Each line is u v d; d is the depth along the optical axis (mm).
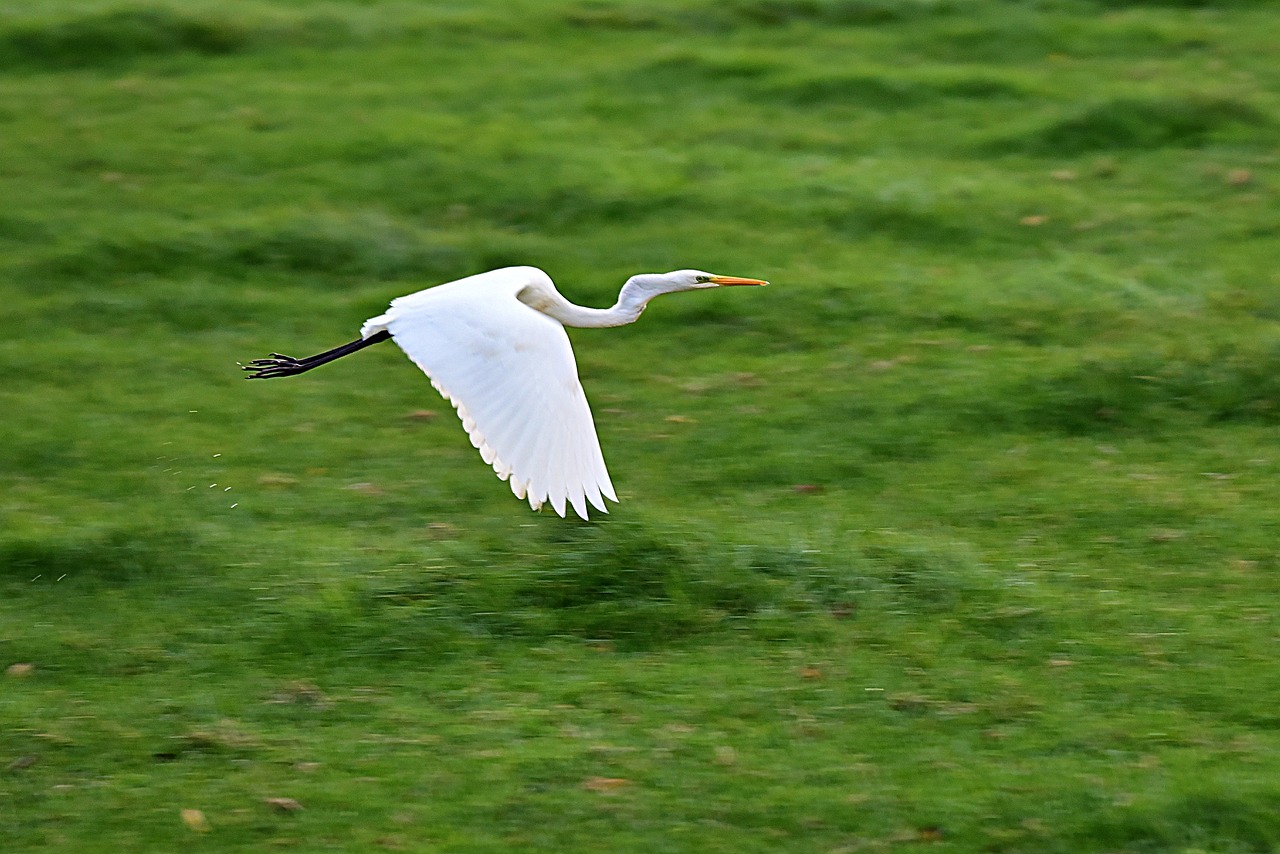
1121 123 21891
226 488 13727
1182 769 9414
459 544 12344
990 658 10773
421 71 24469
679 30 26359
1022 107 23000
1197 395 15039
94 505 13414
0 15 25250
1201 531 12727
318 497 13555
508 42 25734
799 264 18500
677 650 10859
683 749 9703
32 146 21359
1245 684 10383
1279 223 19406
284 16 26078
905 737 9844
